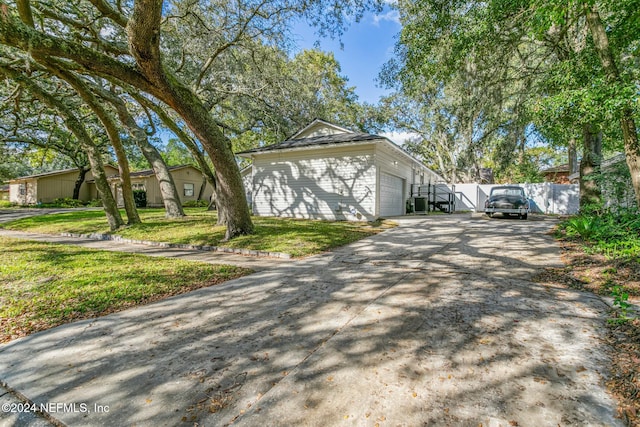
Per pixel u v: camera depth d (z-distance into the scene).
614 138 9.70
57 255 6.65
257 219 12.38
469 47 7.57
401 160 15.88
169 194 13.37
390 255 6.16
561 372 2.04
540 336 2.57
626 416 1.63
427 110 22.75
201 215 14.41
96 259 6.21
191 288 4.38
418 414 1.67
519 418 1.62
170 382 2.04
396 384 1.95
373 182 12.20
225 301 3.72
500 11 6.79
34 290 4.15
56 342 2.71
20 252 7.02
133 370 2.21
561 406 1.71
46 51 5.23
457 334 2.64
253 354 2.39
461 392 1.86
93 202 27.11
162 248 8.10
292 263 5.88
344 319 3.04
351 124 28.20
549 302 3.37
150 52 5.63
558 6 4.99
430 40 7.88
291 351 2.42
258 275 5.00
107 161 27.84
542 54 10.24
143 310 3.49
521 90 11.16
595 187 9.00
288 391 1.91
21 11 6.61
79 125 9.94
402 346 2.45
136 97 9.67
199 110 7.32
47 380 2.12
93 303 3.70
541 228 9.31
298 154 13.81
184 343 2.62
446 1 7.30
